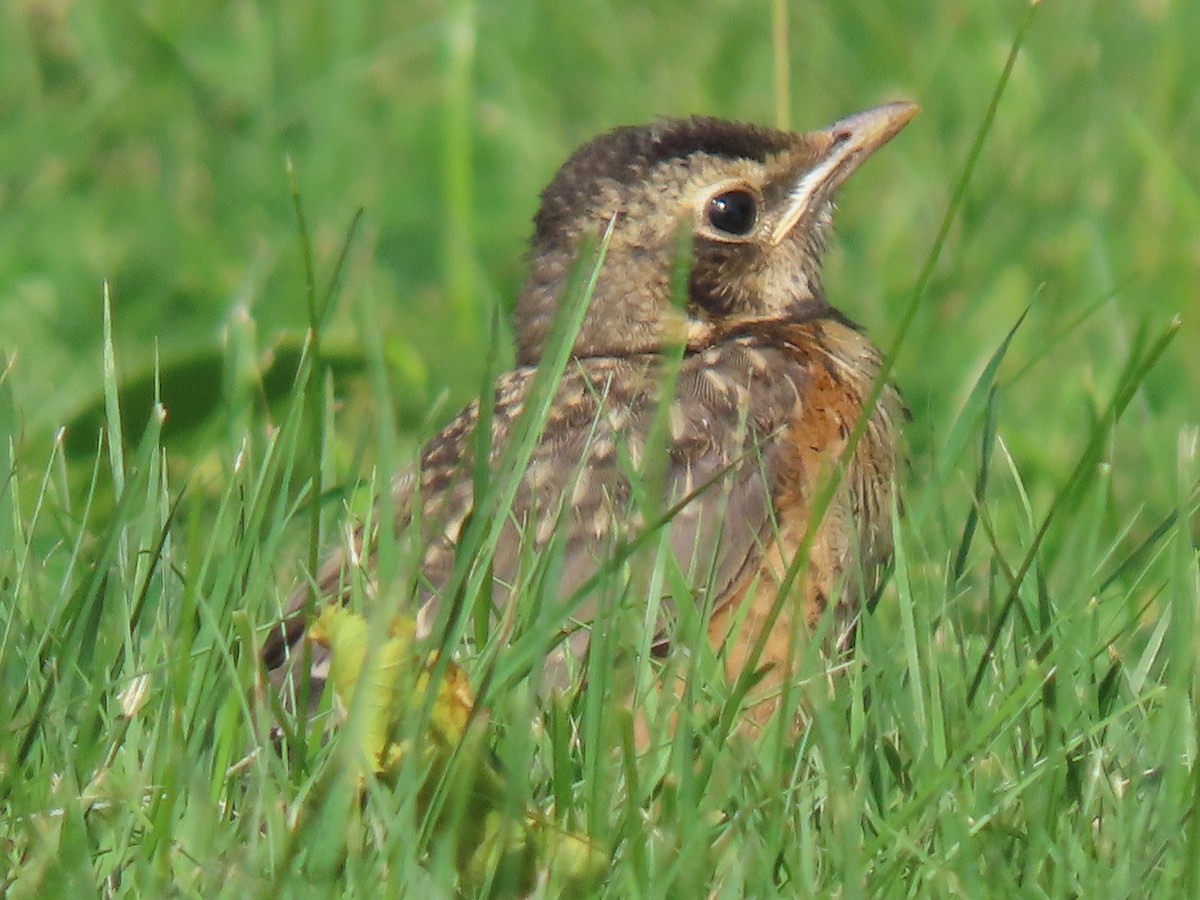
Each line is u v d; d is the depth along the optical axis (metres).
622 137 11.83
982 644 9.67
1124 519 13.09
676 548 10.38
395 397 14.74
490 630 9.09
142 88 20.55
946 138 19.41
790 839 8.16
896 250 17.66
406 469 11.01
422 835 7.83
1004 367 15.78
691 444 10.65
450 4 20.03
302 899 7.60
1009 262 17.27
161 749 8.48
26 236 18.22
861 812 8.25
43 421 13.50
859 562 10.12
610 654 8.41
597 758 8.10
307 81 21.17
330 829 7.67
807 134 12.12
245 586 9.34
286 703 9.72
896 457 11.30
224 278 17.73
